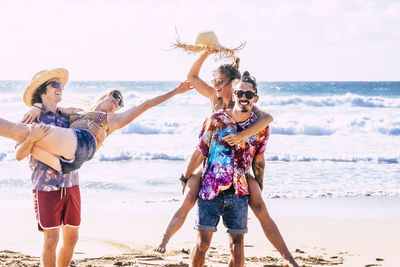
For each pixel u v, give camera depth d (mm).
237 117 4242
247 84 4156
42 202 4371
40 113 4539
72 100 4980
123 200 11078
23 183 12727
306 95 57125
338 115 29656
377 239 7953
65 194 4449
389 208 10461
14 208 10070
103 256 6520
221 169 4203
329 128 23672
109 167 15547
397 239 7957
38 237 7770
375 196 11695
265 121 4219
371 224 9031
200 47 4664
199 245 4230
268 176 14180
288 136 22969
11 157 16391
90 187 12453
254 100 4344
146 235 8078
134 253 6773
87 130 4457
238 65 4742
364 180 13680
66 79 4777
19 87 63250
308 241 7809
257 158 4426
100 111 4594
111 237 7891
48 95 4586
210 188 4215
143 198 11297
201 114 29438
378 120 24781
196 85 4777
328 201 11125
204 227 4227
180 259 6438
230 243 4277
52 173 4371
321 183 13211
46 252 4391
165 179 13633
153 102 4781
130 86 73750
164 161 16984
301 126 23703
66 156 4277
